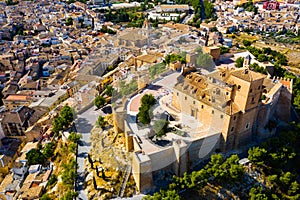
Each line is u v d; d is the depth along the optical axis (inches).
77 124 4532.5
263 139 4680.1
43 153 4854.8
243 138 4426.7
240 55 6943.9
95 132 4249.5
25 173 4810.5
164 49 6363.2
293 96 6058.1
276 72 6633.9
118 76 4793.3
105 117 4436.5
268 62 6830.7
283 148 4271.7
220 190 3892.7
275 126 4827.8
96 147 4089.6
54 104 6579.7
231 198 3887.8
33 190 4234.7
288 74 6702.8
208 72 4200.3
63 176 3885.3
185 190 3779.5
